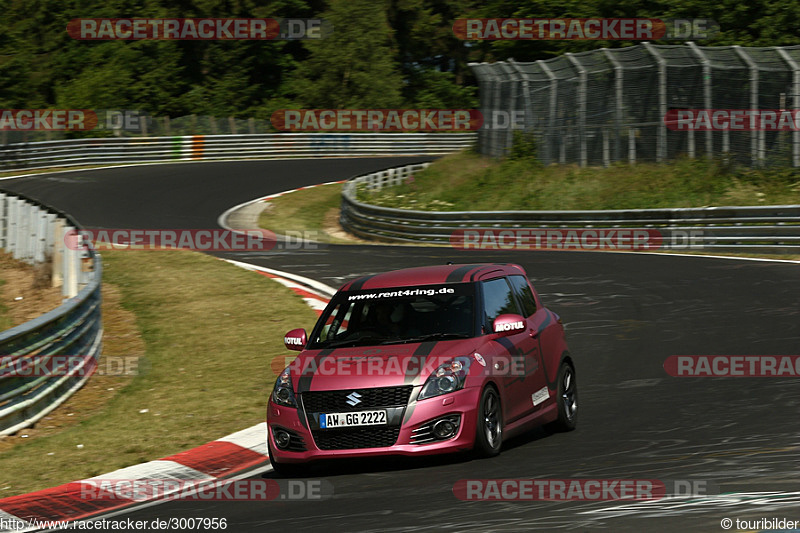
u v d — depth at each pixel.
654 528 18.88
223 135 185.12
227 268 74.62
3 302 65.38
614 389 37.78
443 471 26.33
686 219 81.00
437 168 138.12
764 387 35.19
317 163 183.00
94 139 168.75
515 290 32.12
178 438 35.12
